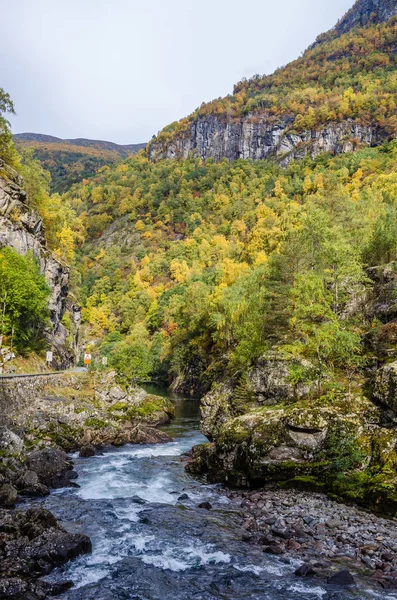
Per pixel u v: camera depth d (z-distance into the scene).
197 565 17.47
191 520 22.47
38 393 43.62
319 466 27.91
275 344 48.03
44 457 30.80
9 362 52.16
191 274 171.88
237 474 29.80
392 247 56.06
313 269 56.69
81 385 51.47
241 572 16.94
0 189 64.56
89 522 21.69
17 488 26.31
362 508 24.55
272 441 29.42
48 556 16.89
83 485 28.67
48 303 69.06
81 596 14.77
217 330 92.81
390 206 86.50
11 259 55.47
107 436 42.41
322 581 16.31
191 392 99.25
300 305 37.62
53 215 89.44
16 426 36.47
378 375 30.41
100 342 167.25
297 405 32.81
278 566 17.53
